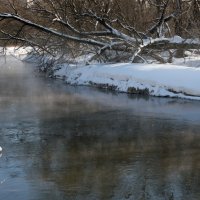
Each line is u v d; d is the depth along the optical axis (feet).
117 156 29.45
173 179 25.16
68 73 70.44
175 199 22.44
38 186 24.29
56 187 24.12
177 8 69.62
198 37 66.54
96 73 62.90
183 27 74.13
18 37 68.54
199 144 32.12
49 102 49.85
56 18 64.95
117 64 63.57
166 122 38.93
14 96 54.49
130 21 72.84
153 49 66.80
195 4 72.59
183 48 66.59
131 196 22.84
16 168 27.25
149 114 42.37
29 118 41.57
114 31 66.33
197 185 24.22
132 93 54.90
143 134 35.14
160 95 51.80
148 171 26.48
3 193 23.43
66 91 58.03
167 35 76.07
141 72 56.08
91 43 66.95
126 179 25.20
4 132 36.42
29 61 108.58
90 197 22.75
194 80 51.08
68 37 65.92
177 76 52.60
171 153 30.07
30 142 33.27
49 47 70.08
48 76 75.87
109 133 35.60
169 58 68.28
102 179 25.21
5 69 90.89
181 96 50.26
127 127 37.47
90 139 33.91
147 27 75.61
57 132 36.19
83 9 68.03
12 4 69.77
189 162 28.09
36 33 70.49
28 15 71.15
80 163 28.09
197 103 47.21
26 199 22.63
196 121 39.04
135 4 75.00
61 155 29.86
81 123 39.27
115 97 52.49
